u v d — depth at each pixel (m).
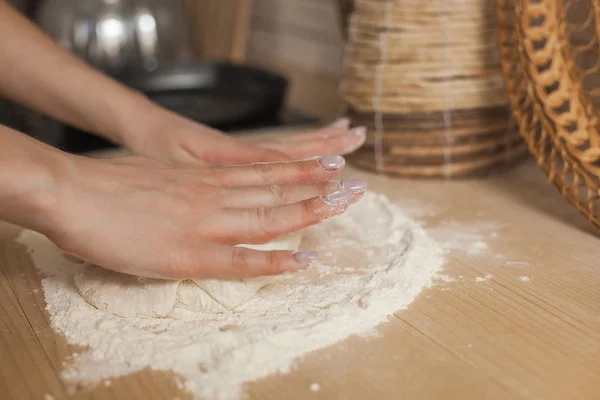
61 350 0.57
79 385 0.53
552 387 0.52
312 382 0.53
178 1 1.35
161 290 0.59
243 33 1.42
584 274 0.65
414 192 0.82
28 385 0.53
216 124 1.01
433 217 0.76
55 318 0.60
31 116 1.11
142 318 0.60
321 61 1.35
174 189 0.59
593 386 0.52
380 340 0.57
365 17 0.85
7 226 0.75
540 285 0.64
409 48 0.82
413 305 0.61
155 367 0.55
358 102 0.86
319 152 0.77
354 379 0.53
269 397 0.52
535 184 0.84
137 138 0.77
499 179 0.85
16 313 0.61
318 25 1.33
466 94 0.82
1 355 0.56
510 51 0.77
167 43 1.33
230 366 0.54
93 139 0.97
